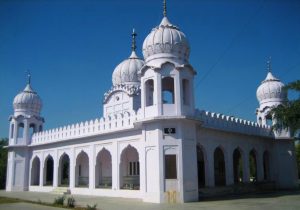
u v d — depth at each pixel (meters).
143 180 16.73
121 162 18.78
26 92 27.00
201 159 21.94
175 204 14.18
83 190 20.59
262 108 25.47
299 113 16.69
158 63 16.39
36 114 26.91
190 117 15.59
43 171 24.45
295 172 24.50
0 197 18.77
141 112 16.75
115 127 19.16
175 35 16.83
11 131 26.30
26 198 18.23
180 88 16.02
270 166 24.73
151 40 16.88
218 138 19.98
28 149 25.98
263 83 26.27
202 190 17.80
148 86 16.88
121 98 23.11
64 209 12.43
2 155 32.34
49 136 24.06
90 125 20.86
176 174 15.16
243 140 22.20
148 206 13.50
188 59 17.44
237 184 20.44
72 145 22.06
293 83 16.91
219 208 12.59
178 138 15.39
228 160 20.47
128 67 24.11
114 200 16.31
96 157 20.23
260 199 16.25
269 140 24.97
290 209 12.16
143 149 15.98
